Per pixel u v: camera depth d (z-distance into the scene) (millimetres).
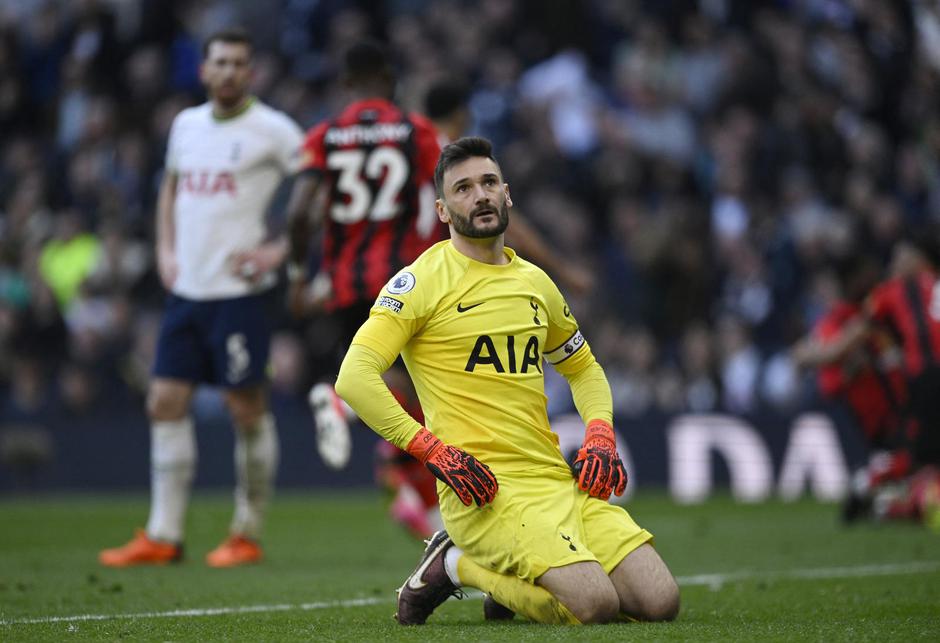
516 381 16656
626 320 53688
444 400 16641
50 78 68500
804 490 47219
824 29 63594
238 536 26703
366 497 47531
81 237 56062
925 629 15562
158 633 15805
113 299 52844
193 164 26578
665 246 54031
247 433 26641
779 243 54406
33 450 48938
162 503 26297
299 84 63250
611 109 61281
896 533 33188
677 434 48094
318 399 25719
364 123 25781
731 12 64688
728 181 57156
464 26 64250
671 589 15984
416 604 16703
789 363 50531
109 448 49281
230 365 26109
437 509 28328
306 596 20422
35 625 16656
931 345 34406
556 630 15242
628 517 16594
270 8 67812
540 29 65188
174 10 66875
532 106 60375
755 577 23203
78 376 50500
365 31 65250
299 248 26484
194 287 26250
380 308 16672
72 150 63969
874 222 55531
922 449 34656
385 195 25516
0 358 52844
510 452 16422
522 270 17219
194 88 64750
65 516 39562
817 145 59000
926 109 60750
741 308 53750
